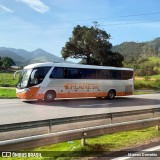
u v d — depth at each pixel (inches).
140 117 671.1
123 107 896.3
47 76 982.4
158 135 465.1
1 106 828.0
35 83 956.0
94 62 2753.4
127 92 1250.0
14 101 987.9
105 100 1130.0
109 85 1179.3
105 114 465.4
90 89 1109.7
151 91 1973.4
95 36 2738.7
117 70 1209.4
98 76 1139.3
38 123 383.2
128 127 432.5
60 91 1015.0
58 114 695.7
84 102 1023.0
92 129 374.9
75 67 1061.8
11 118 613.9
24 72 983.0
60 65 1016.9
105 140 426.0
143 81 2583.7
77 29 2827.3
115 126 406.0
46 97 983.6
